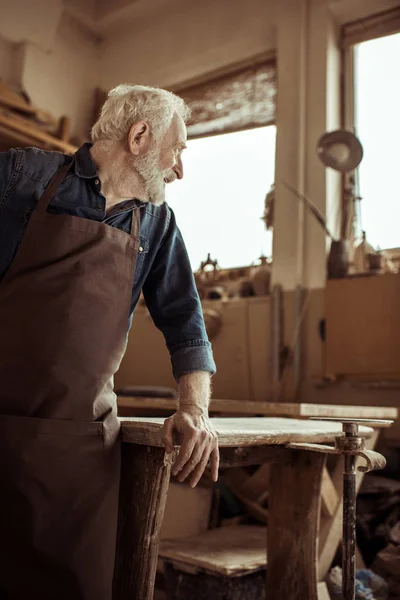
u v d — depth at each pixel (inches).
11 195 55.4
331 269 156.6
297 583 77.6
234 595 84.0
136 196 59.9
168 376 185.5
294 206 173.6
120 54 229.8
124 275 58.3
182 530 113.8
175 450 54.9
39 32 213.8
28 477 51.5
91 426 54.9
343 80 183.9
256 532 105.0
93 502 54.8
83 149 59.6
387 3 175.5
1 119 170.6
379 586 99.7
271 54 195.5
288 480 81.0
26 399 52.5
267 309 169.2
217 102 206.7
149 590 56.7
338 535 101.3
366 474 132.8
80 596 53.9
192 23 211.5
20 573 52.1
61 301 53.9
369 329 145.0
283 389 161.8
